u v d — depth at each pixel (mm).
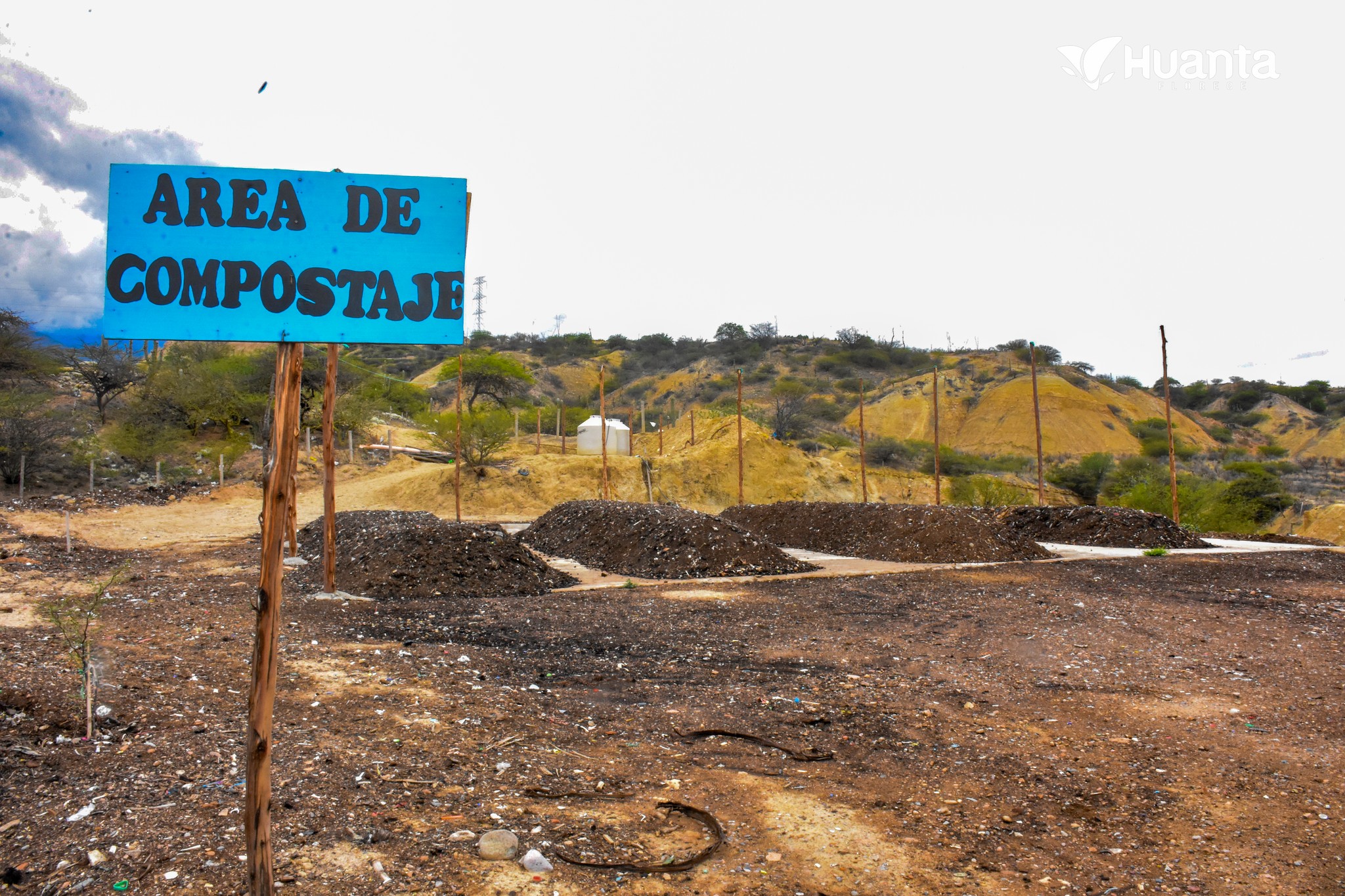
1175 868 3963
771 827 4309
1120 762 5531
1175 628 10562
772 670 8273
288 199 2902
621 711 6547
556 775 4898
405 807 4227
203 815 3922
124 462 35312
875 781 5117
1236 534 30031
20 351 37594
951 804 4750
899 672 8203
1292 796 4945
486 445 36594
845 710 6754
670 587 14289
